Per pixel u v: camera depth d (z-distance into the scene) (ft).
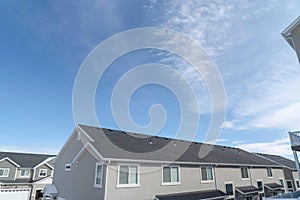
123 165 42.86
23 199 48.67
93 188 42.39
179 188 50.80
